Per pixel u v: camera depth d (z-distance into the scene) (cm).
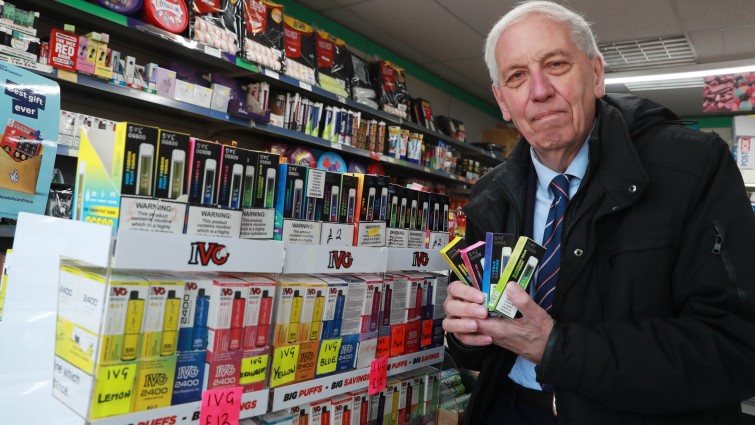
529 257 98
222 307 88
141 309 79
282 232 106
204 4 298
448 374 211
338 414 112
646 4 408
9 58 213
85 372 77
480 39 500
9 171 127
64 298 86
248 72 330
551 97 107
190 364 86
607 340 92
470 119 711
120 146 82
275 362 97
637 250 102
